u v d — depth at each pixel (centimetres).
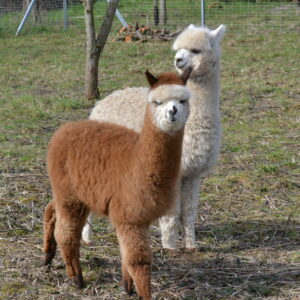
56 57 2053
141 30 2369
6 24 2738
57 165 587
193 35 696
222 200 873
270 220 805
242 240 751
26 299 594
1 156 1041
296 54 2028
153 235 770
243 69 1802
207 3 3038
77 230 599
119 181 542
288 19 2689
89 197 568
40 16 2798
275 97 1497
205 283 623
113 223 554
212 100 691
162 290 609
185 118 517
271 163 1034
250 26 2580
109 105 746
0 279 632
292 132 1224
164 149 519
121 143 557
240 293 602
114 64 1922
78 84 1677
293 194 901
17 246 714
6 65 1920
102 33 1469
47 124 1270
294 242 738
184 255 708
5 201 843
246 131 1227
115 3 1455
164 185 531
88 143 572
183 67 693
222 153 1088
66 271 639
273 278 634
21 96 1490
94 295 605
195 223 798
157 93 509
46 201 853
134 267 538
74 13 3050
